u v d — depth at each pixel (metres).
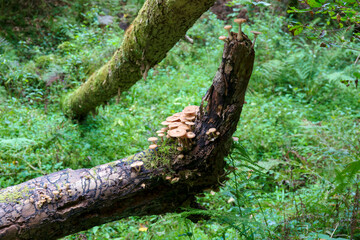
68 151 4.83
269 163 4.21
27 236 2.49
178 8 2.41
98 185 2.52
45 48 7.94
